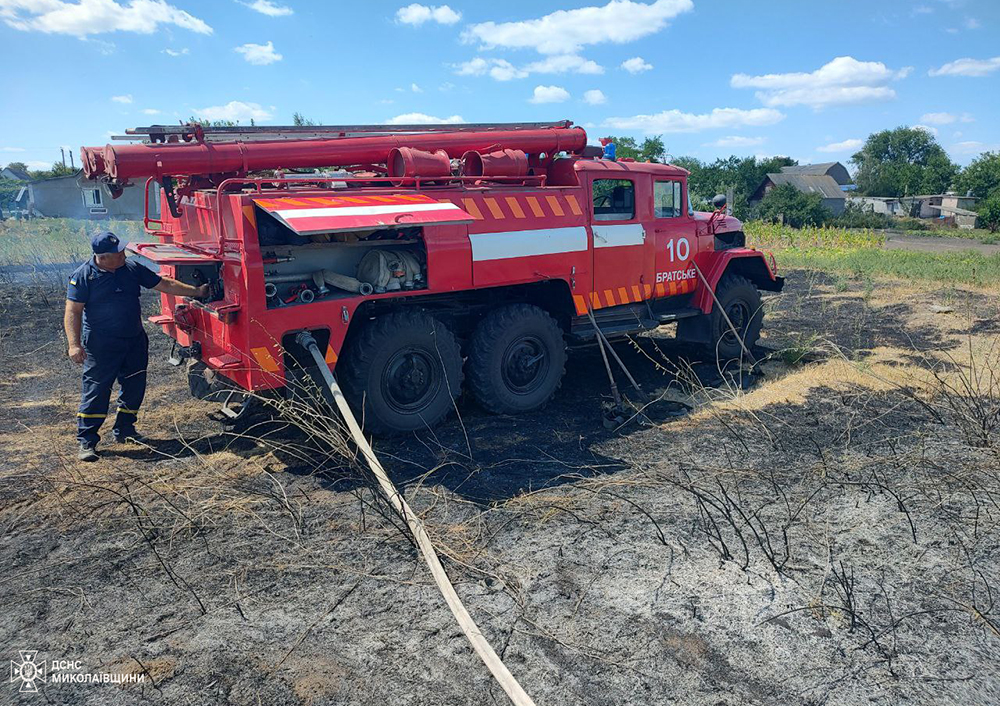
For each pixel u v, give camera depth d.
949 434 5.03
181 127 4.79
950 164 83.25
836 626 2.86
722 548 3.50
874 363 7.14
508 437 5.25
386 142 5.33
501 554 3.48
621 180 6.33
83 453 4.73
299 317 4.57
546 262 5.72
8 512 3.99
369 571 3.34
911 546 3.49
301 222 4.22
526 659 2.69
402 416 5.18
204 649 2.78
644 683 2.56
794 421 5.45
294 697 2.51
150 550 3.56
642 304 6.74
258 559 3.47
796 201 47.97
